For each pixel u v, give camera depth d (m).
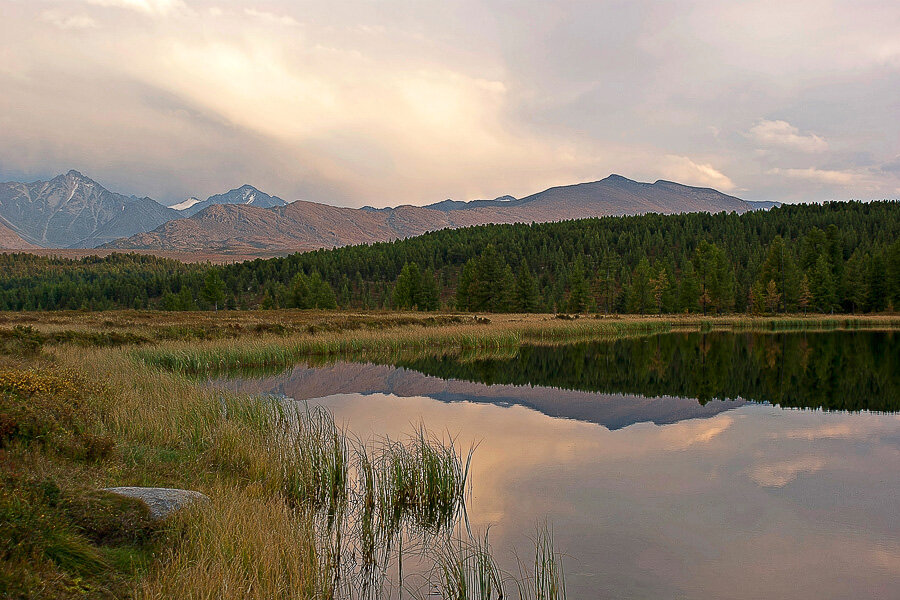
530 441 16.59
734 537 10.06
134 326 43.94
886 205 162.38
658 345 47.31
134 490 7.89
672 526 10.54
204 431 12.66
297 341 37.50
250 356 32.75
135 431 12.12
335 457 11.88
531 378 29.31
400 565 8.78
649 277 97.94
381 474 12.14
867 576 8.73
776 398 24.08
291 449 12.26
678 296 97.19
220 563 6.44
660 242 146.25
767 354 40.38
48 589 5.13
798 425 19.08
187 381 19.58
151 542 6.77
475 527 10.39
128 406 13.73
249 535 7.34
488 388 26.08
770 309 92.38
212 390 17.56
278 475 10.87
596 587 8.20
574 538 9.92
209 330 40.19
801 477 13.50
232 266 156.50
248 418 14.74
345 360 35.44
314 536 8.52
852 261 89.62
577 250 150.38
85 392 13.95
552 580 7.81
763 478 13.36
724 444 16.47
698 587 8.25
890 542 9.99
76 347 26.08
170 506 7.65
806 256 99.12
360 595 7.84
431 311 95.06
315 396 23.69
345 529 10.06
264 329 42.69
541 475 13.40
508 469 13.83
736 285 103.00
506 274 100.00
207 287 96.88
